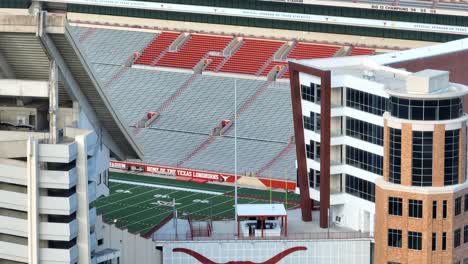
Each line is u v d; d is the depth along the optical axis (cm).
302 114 19312
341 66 19762
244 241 18750
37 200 15762
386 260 18400
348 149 19050
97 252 17325
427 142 18050
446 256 18238
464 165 18325
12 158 15875
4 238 16162
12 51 15862
